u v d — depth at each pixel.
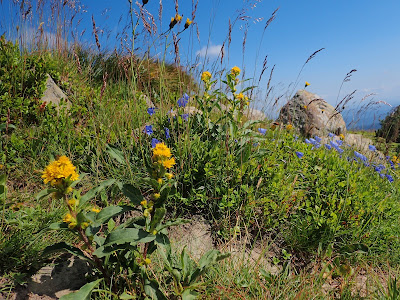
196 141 2.89
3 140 2.90
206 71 3.04
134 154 2.96
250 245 2.43
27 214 2.11
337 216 2.57
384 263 2.50
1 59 3.57
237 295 1.79
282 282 2.03
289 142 3.44
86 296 1.42
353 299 1.96
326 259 2.36
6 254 1.84
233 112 2.92
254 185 2.72
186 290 1.57
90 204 2.43
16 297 1.66
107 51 5.23
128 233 1.46
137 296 1.62
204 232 2.47
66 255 1.99
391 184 3.63
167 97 3.41
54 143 2.99
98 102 3.70
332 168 3.11
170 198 2.61
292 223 2.55
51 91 3.93
